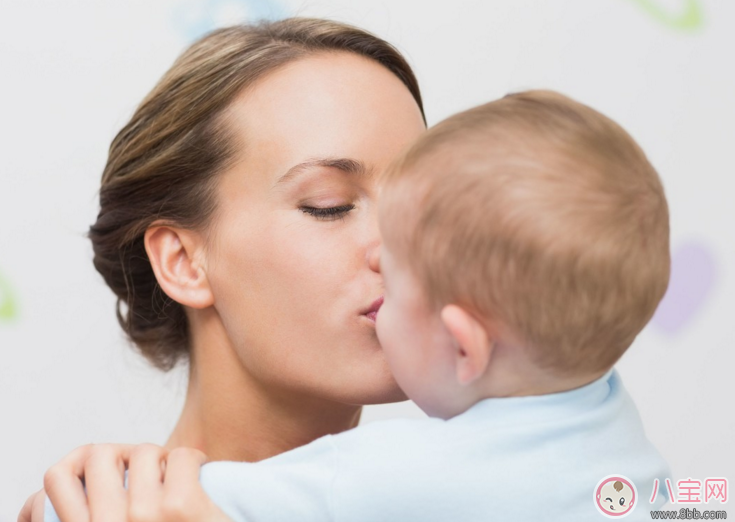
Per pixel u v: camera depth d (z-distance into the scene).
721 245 2.20
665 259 0.85
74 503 0.93
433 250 0.84
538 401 0.85
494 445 0.82
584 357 0.84
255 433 1.18
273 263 1.08
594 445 0.85
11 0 1.96
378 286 1.06
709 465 2.23
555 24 2.12
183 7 1.99
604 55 2.14
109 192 1.22
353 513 0.82
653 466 0.90
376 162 1.08
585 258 0.79
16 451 2.00
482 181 0.81
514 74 2.11
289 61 1.13
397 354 0.90
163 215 1.16
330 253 1.07
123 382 2.04
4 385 2.00
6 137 1.97
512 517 0.80
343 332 1.07
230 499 0.87
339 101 1.09
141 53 2.00
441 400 0.89
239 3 1.98
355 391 1.07
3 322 1.99
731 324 2.22
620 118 2.15
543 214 0.79
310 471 0.85
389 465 0.82
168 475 0.90
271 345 1.10
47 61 1.98
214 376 1.19
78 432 2.02
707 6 2.18
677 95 2.17
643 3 2.16
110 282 1.30
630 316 0.83
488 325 0.83
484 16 2.10
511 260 0.80
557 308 0.81
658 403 2.23
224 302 1.13
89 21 1.99
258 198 1.09
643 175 0.84
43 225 1.99
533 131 0.83
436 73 2.08
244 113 1.11
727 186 2.19
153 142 1.17
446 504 0.80
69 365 2.02
